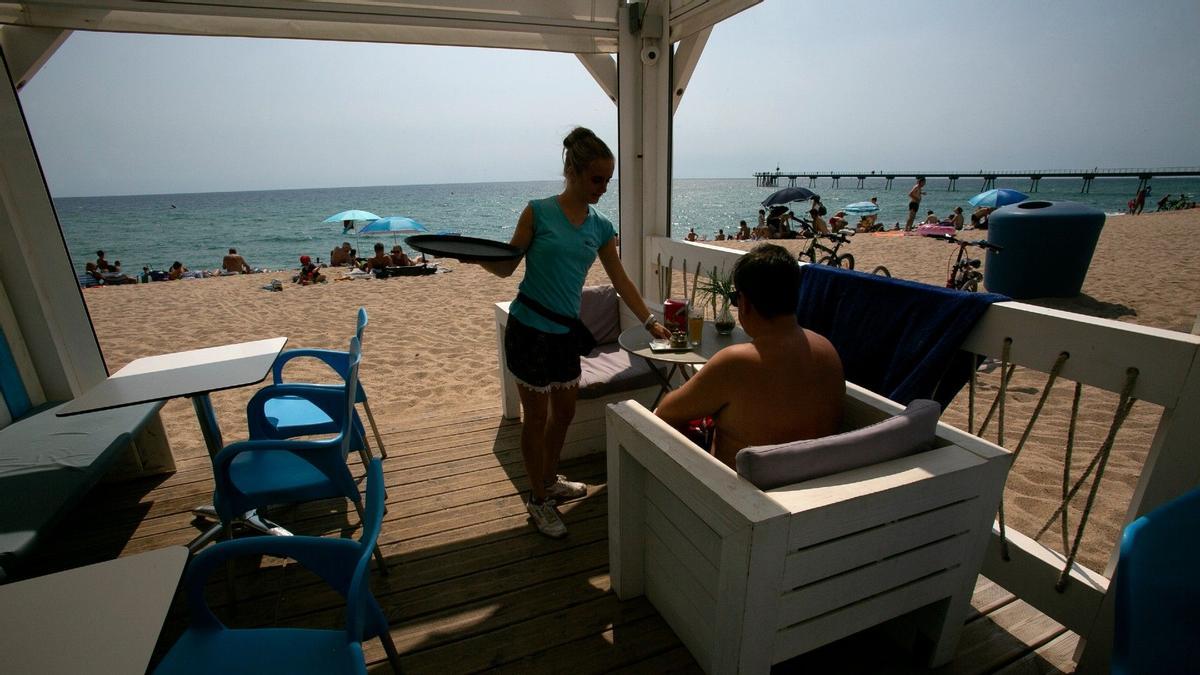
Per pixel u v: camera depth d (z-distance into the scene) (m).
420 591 2.04
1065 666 1.66
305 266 10.91
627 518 1.84
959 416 3.92
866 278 2.23
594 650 1.74
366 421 3.60
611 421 1.78
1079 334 1.56
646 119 3.90
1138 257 9.65
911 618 1.67
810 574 1.31
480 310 8.00
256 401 2.29
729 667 1.39
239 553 1.27
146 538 2.46
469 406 4.42
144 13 2.83
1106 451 1.57
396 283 10.46
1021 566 1.79
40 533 1.82
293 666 1.24
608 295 3.45
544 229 2.00
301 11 2.95
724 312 2.62
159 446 2.99
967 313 1.83
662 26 3.68
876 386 2.17
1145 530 0.90
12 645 0.89
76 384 2.96
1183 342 1.35
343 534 2.44
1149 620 0.86
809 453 1.33
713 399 1.59
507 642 1.79
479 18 3.31
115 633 0.91
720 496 1.29
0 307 2.69
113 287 11.07
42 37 2.64
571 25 3.57
